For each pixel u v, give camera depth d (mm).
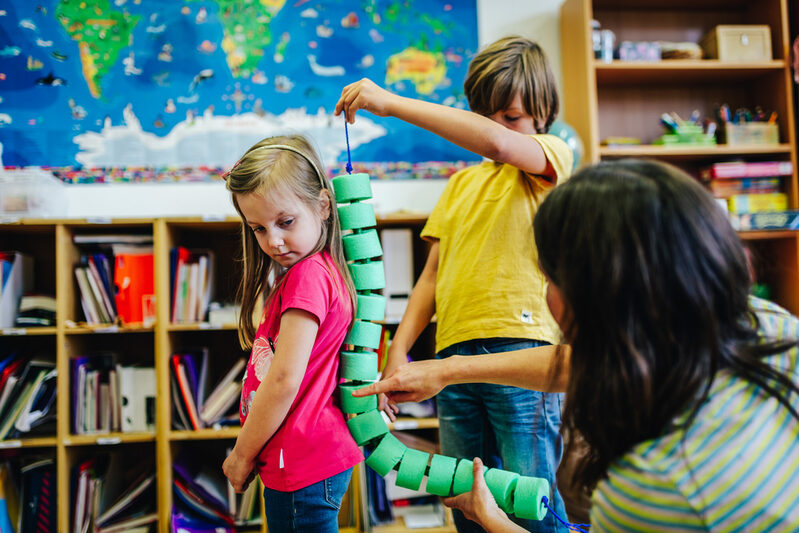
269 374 920
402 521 1954
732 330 560
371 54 2279
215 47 2225
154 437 1855
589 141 2123
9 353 2004
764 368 547
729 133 2270
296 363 908
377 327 1015
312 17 2260
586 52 2131
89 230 2000
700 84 2434
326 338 965
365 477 1898
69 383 1898
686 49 2240
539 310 1088
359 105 958
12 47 2164
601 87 2406
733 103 2443
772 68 2240
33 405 1872
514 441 1065
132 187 2188
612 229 548
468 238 1150
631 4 2359
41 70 2170
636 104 2414
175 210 2193
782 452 527
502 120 1142
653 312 536
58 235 1858
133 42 2199
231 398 1938
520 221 1097
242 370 1966
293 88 2242
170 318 1934
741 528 516
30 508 1843
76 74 2178
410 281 1993
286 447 942
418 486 941
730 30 2260
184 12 2217
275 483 953
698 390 537
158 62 2203
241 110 2221
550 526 1061
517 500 860
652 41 2398
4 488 1854
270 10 2246
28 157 2156
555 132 1974
